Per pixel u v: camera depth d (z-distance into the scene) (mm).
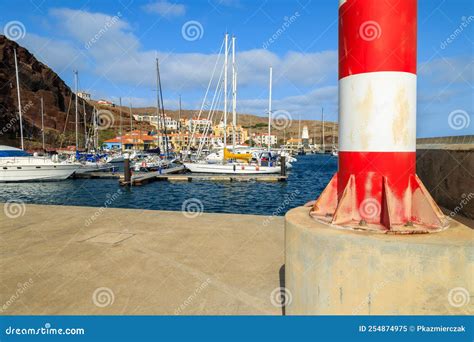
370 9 2490
